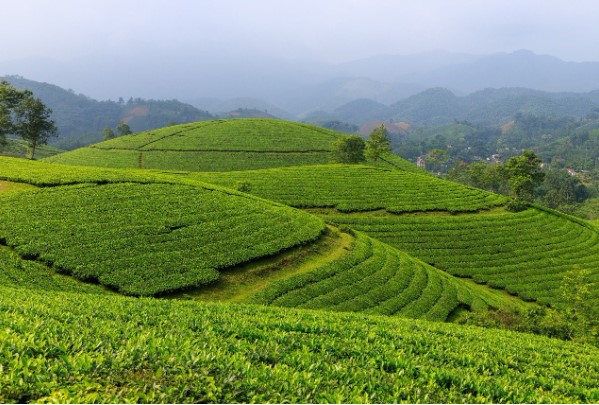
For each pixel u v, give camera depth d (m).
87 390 10.38
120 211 43.59
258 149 136.38
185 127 157.88
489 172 151.50
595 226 84.25
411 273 48.69
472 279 59.00
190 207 48.06
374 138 128.12
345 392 12.24
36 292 25.70
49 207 41.31
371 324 26.03
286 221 50.53
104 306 21.92
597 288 58.12
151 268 36.34
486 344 24.22
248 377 12.12
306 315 26.47
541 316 36.25
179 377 11.35
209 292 36.41
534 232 72.25
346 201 72.94
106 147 138.50
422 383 14.73
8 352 11.48
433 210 75.25
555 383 18.44
